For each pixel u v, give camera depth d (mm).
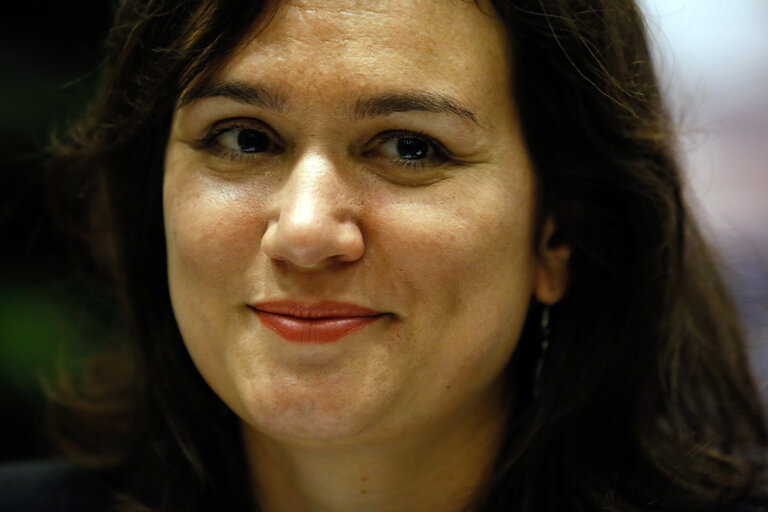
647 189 1117
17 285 1773
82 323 1613
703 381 1308
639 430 1177
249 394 952
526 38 997
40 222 1554
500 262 978
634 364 1173
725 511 1130
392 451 1021
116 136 1162
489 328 986
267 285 932
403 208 924
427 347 953
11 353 1763
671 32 1456
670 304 1183
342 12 895
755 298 1396
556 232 1098
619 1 1108
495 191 965
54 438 1498
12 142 1720
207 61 920
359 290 918
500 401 1123
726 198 1754
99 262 1412
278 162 951
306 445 980
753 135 1759
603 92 1050
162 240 1196
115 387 1467
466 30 936
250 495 1168
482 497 1091
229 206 947
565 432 1125
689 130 1289
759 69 1755
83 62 1727
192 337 1016
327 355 927
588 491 1101
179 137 1000
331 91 892
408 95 897
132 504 1217
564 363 1146
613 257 1138
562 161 1060
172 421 1206
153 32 1040
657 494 1122
